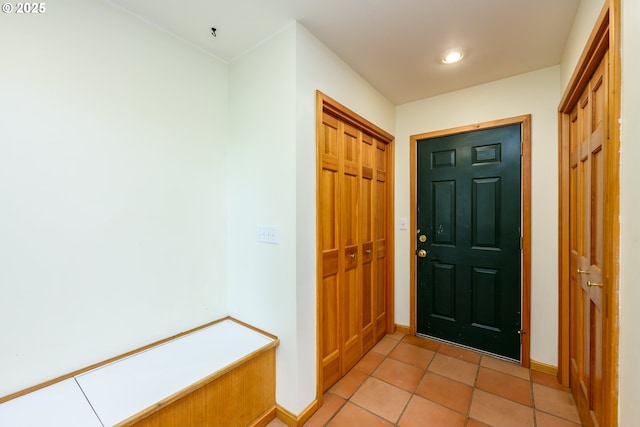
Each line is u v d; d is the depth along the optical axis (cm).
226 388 140
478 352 233
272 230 168
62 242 129
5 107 114
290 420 157
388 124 260
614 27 95
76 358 133
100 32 139
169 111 168
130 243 151
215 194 192
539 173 206
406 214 269
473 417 160
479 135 231
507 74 213
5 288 114
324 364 182
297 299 158
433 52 185
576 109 169
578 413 161
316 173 171
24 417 104
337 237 194
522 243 213
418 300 265
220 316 195
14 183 116
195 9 146
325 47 178
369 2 141
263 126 173
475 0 139
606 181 107
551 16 150
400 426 154
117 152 146
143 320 157
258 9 146
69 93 130
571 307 182
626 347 89
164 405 114
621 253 93
